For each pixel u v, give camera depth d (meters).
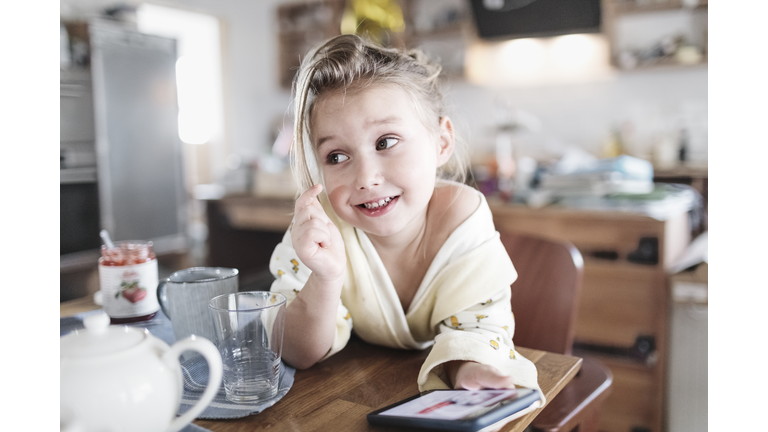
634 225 1.68
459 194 0.69
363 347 0.68
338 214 0.61
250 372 0.50
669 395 1.65
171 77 3.57
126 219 3.35
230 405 0.48
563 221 1.81
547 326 0.94
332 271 0.54
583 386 0.81
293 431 0.44
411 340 0.66
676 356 1.63
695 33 2.89
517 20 3.27
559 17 3.15
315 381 0.56
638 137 2.91
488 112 3.51
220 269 0.64
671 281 1.62
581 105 3.21
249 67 4.55
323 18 4.18
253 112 4.58
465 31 3.38
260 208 2.73
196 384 0.52
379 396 0.52
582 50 3.26
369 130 0.57
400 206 0.60
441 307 0.64
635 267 1.69
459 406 0.44
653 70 2.98
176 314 0.59
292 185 2.68
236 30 4.57
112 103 3.24
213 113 4.78
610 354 1.73
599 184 1.87
